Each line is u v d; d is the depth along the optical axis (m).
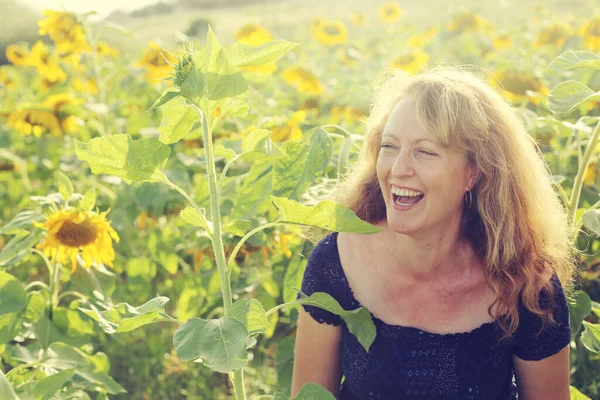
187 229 3.47
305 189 2.53
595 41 6.38
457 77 2.11
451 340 2.21
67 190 2.72
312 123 5.27
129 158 1.75
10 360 2.79
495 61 7.72
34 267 4.18
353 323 1.99
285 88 8.12
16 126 4.30
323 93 6.76
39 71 5.76
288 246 3.19
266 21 17.28
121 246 4.12
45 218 2.67
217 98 1.71
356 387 2.35
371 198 2.33
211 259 3.18
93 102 5.36
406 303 2.24
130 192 3.69
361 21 11.98
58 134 4.31
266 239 2.98
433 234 2.13
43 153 5.04
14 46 6.77
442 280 2.20
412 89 2.07
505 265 2.14
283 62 9.23
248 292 3.62
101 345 3.90
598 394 3.23
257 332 1.67
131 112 5.55
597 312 2.79
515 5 13.65
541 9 10.99
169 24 22.89
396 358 2.25
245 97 1.77
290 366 3.02
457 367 2.22
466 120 2.02
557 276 2.24
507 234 2.12
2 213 5.30
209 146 1.79
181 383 3.72
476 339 2.22
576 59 2.33
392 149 2.06
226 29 20.03
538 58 7.56
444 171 2.02
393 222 2.08
